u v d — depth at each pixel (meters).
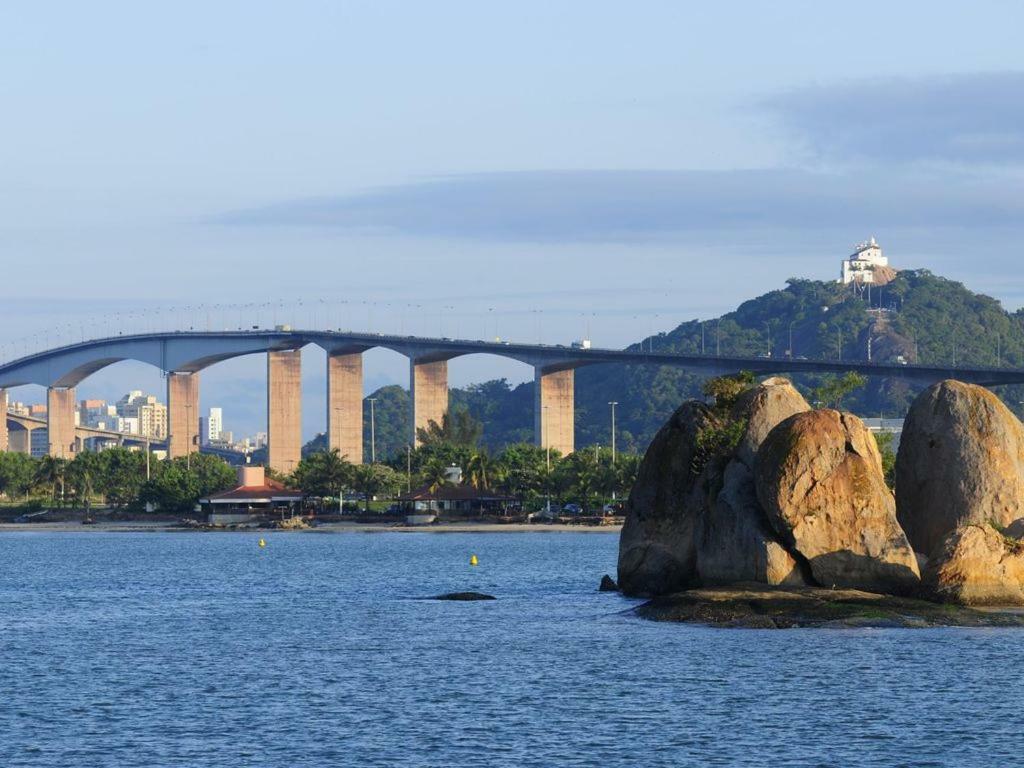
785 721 129.12
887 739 122.19
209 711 138.25
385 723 131.12
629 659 161.38
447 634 189.00
